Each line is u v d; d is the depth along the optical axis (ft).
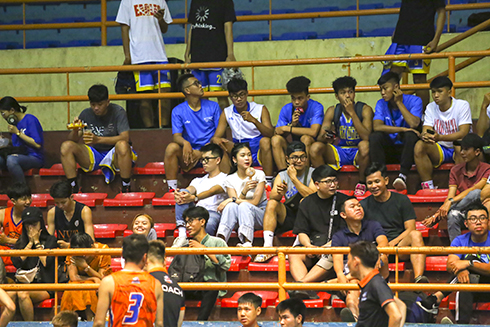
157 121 47.19
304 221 33.42
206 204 36.78
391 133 39.06
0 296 26.91
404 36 43.68
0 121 58.13
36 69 44.45
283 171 36.73
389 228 32.81
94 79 59.57
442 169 38.63
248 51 59.47
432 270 32.24
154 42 46.26
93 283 29.55
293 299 24.23
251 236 34.30
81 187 41.57
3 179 42.45
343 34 59.98
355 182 39.65
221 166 39.75
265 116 40.96
